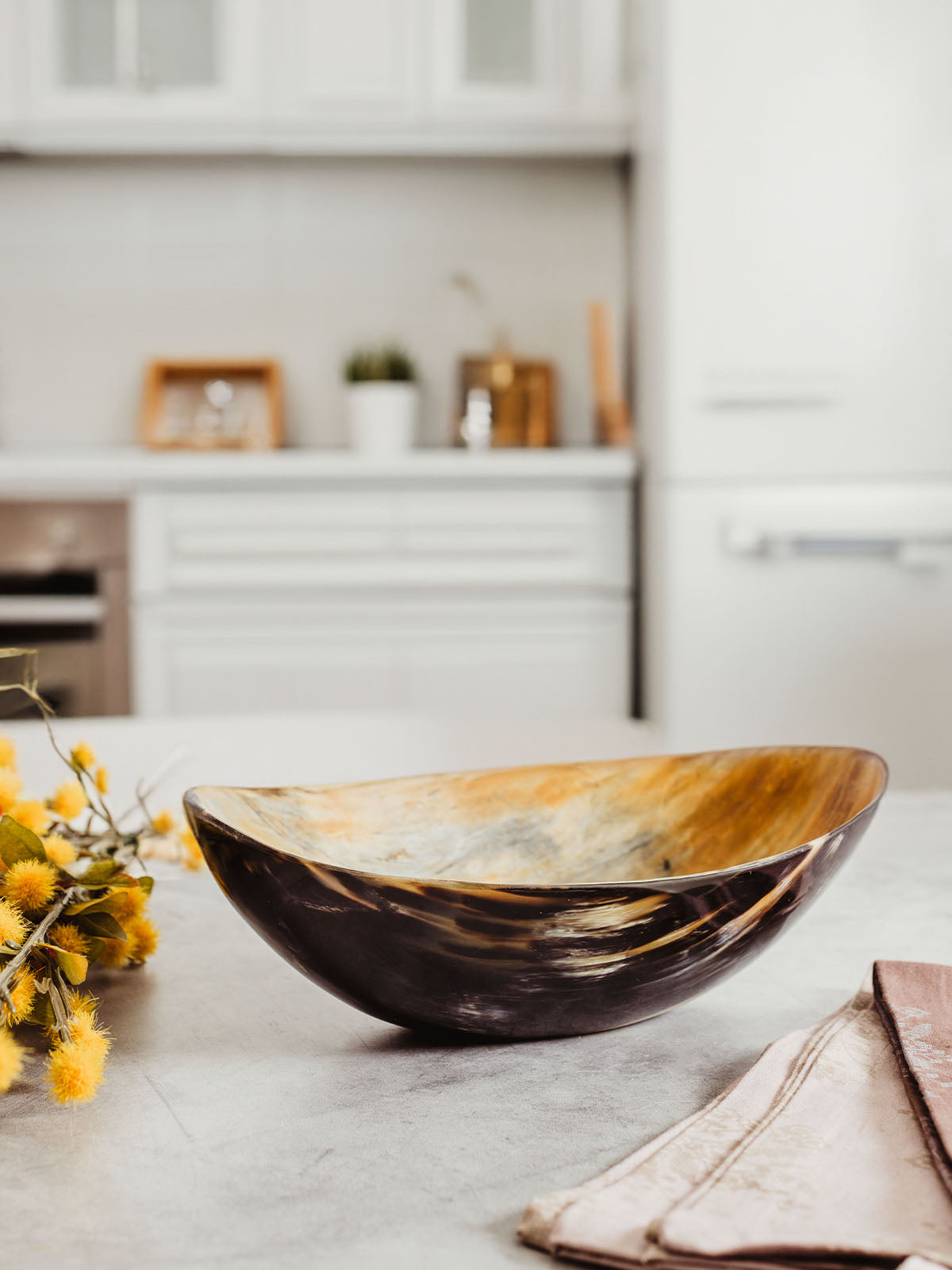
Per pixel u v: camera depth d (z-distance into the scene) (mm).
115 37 2482
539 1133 310
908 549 2170
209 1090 339
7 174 2734
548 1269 246
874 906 510
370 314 2777
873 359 2193
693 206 2174
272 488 2293
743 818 460
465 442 2652
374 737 896
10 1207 271
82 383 2760
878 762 416
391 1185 282
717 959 351
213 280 2777
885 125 2180
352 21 2420
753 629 2205
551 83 2443
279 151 2527
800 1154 277
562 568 2326
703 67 2162
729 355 2188
